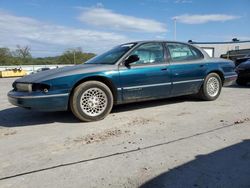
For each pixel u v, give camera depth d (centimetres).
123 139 371
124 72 491
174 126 429
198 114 506
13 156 322
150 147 338
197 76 599
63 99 441
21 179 265
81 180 259
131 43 543
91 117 465
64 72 454
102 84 472
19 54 5034
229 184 246
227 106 575
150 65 523
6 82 1738
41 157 316
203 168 278
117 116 504
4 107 645
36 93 429
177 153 317
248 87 931
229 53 2020
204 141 355
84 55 5069
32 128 442
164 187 243
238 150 323
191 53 604
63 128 434
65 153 326
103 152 326
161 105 595
